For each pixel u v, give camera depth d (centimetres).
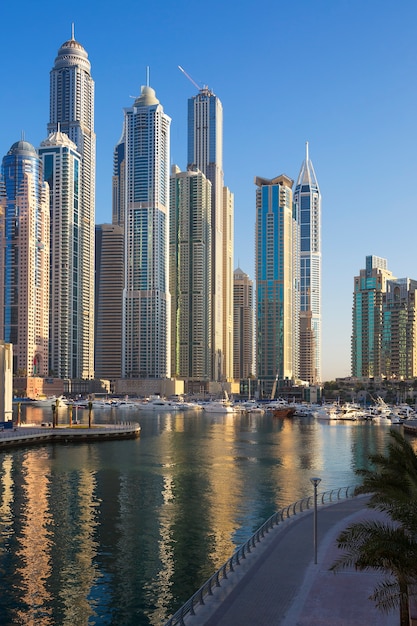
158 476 10394
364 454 13788
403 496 3409
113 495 8712
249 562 4553
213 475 10519
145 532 6662
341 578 4162
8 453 13525
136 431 17725
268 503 8144
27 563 5606
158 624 4303
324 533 5366
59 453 13588
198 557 5769
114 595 4838
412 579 3212
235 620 3484
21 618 4416
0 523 7069
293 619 3481
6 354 16950
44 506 7969
